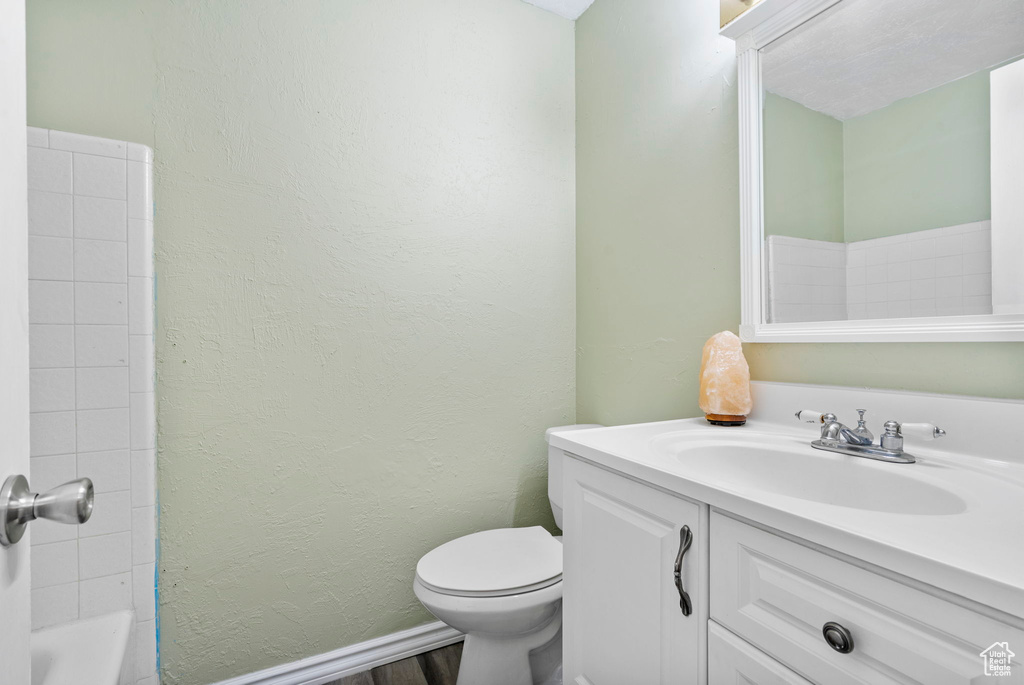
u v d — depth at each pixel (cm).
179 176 127
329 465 145
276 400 138
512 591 117
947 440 80
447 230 164
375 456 152
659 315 147
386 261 154
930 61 86
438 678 144
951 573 42
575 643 95
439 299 162
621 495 83
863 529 50
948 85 84
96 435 112
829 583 52
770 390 109
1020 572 41
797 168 107
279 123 139
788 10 108
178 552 126
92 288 113
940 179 85
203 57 130
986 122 79
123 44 122
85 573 110
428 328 160
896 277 90
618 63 166
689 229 137
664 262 145
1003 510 56
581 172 186
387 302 154
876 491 76
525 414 177
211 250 131
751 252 115
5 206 41
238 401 134
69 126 116
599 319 174
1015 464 72
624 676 82
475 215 169
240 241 134
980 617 41
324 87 145
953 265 83
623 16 164
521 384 177
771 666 57
